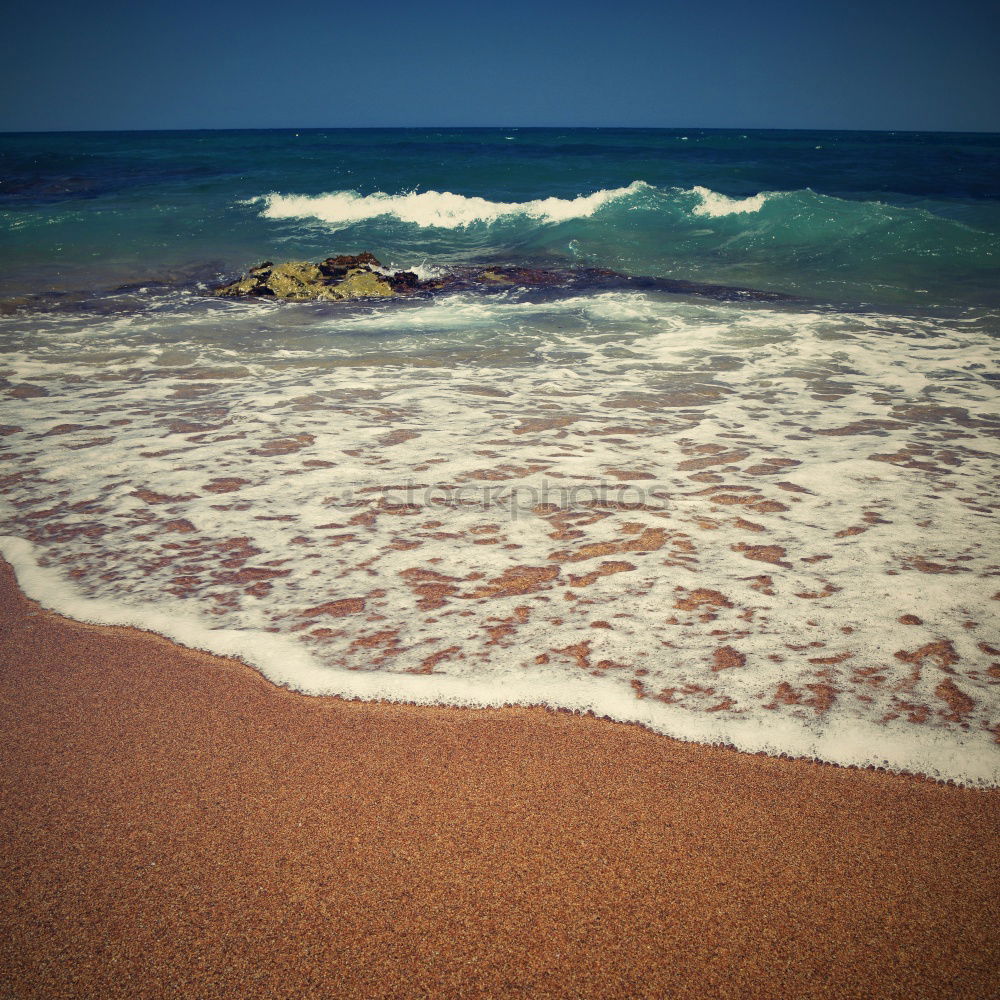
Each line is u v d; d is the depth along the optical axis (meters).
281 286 11.79
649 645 2.95
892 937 1.81
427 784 2.30
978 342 8.38
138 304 11.00
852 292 11.39
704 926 1.84
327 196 18.38
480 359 7.80
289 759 2.41
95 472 4.75
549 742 2.47
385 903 1.90
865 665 2.81
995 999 1.66
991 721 2.50
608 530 3.94
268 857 2.04
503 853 2.05
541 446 5.21
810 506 4.22
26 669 2.86
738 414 5.98
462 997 1.68
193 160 28.89
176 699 2.69
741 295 11.24
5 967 1.74
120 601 3.31
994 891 1.93
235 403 6.22
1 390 6.60
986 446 5.24
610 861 2.03
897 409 6.11
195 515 4.14
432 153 33.22
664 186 20.86
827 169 25.44
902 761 2.35
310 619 3.16
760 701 2.62
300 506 4.25
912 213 14.43
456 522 4.04
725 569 3.53
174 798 2.25
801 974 1.72
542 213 17.30
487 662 2.86
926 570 3.48
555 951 1.78
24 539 3.88
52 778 2.33
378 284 11.77
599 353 8.02
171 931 1.83
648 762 2.38
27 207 18.84
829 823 2.15
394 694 2.69
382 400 6.32
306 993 1.68
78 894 1.93
